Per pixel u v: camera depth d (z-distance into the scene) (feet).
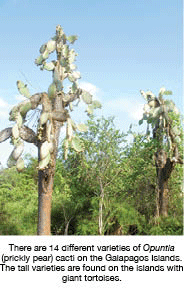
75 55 24.64
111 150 28.09
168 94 30.27
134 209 29.12
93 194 30.60
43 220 21.50
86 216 31.32
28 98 20.04
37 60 22.25
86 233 27.68
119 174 29.30
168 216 29.63
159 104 30.45
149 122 31.63
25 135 20.39
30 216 33.78
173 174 32.55
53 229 31.91
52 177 21.62
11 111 19.80
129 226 30.04
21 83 20.06
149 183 31.60
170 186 32.07
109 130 28.02
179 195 31.99
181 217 30.32
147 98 31.24
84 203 31.48
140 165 30.17
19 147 19.99
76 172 30.40
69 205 32.01
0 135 20.02
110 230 29.09
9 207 35.19
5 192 40.06
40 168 19.35
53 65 22.61
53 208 32.40
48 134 19.20
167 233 27.20
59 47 22.70
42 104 20.10
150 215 30.83
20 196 40.40
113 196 30.12
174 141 29.04
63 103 21.99
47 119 19.63
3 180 43.70
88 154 27.89
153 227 27.63
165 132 29.25
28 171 47.73
